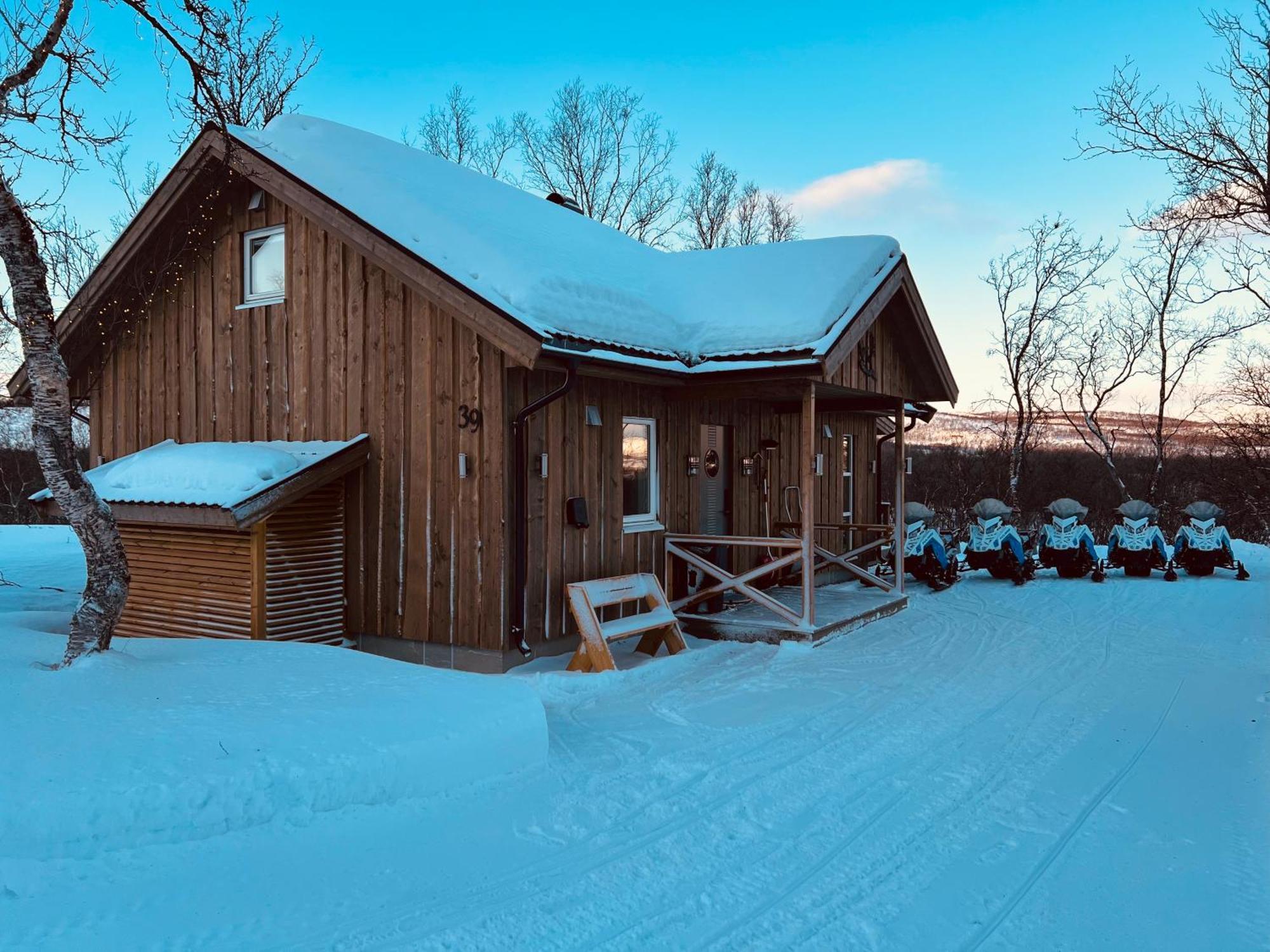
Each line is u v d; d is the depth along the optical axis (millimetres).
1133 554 14562
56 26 5812
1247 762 5609
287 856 3928
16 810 3627
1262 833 4512
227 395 9641
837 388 10227
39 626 8094
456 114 30906
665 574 9914
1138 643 9422
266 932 3359
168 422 10117
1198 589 13375
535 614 8188
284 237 9258
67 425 5516
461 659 8031
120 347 10500
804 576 9258
